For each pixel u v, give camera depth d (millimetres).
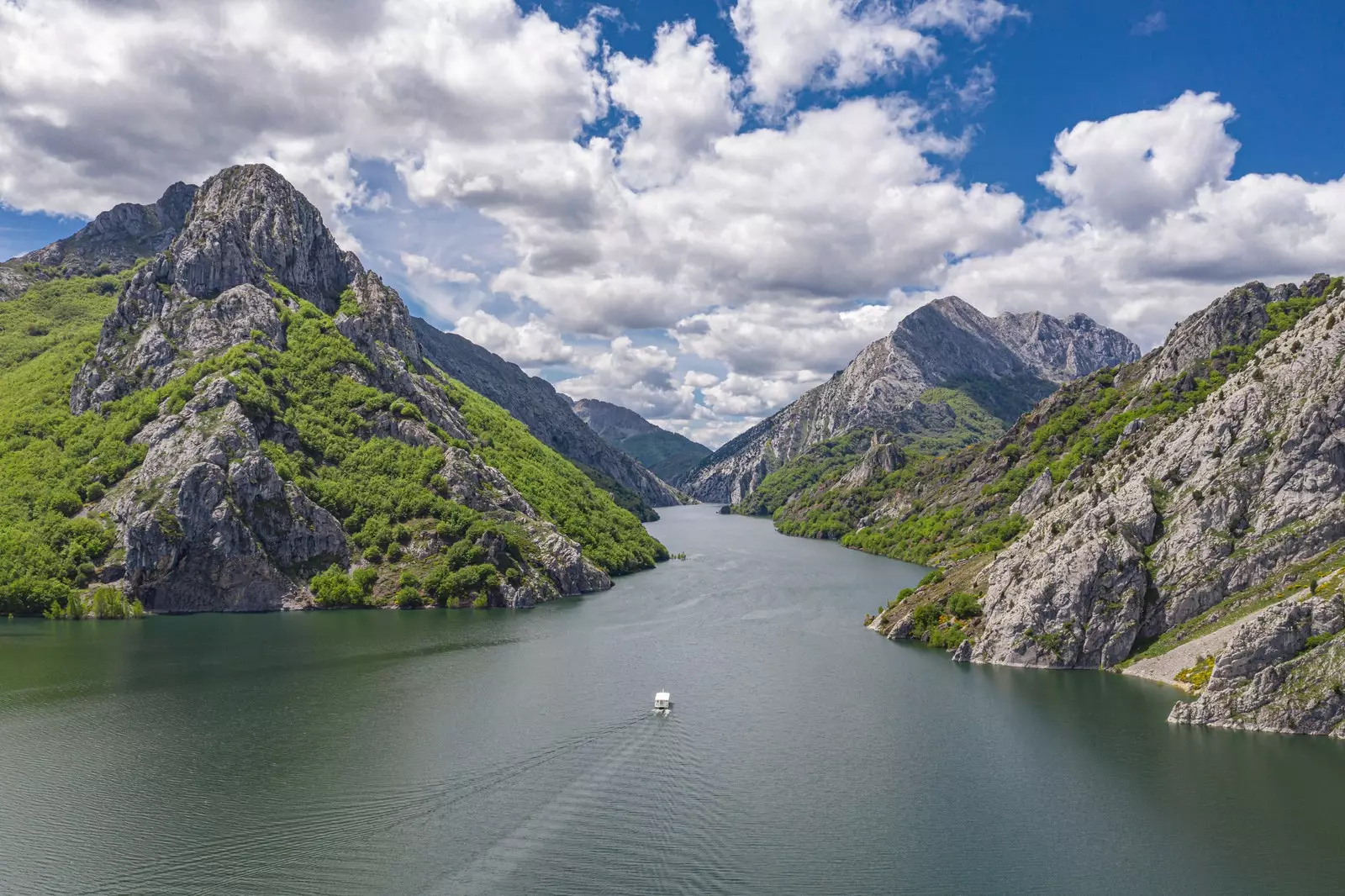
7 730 124125
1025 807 100938
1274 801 99312
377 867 87938
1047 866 88375
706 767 112375
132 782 106938
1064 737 120188
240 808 100438
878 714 131500
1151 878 85750
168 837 93562
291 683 147250
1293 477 149125
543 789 105875
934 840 93688
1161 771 107875
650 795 104375
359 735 122938
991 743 119562
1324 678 116750
